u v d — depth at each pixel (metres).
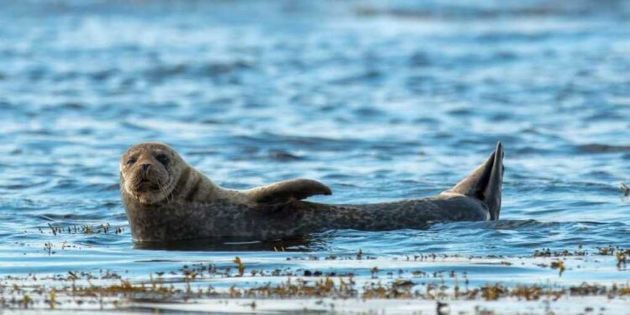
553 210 59.81
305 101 111.06
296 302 38.94
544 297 39.16
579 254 47.44
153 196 52.78
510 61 141.00
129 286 41.50
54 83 122.19
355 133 91.00
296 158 79.25
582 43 157.62
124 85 122.00
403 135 89.62
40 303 39.25
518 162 76.75
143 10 198.62
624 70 129.75
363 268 45.12
